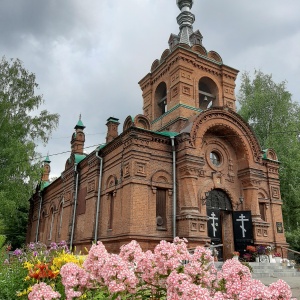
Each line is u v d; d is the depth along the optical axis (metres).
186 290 3.72
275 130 30.31
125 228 15.98
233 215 19.38
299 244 24.95
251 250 17.52
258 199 20.59
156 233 16.42
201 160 17.91
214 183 19.12
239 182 20.39
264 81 32.84
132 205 16.05
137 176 16.67
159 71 24.08
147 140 17.58
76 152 27.36
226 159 20.44
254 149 20.53
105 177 19.81
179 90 21.30
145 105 25.09
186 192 17.09
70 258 6.85
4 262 9.64
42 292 4.57
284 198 27.69
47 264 6.83
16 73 25.16
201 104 25.00
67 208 24.30
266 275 15.90
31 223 34.44
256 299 3.58
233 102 23.75
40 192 32.12
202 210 17.80
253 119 32.19
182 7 27.02
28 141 23.78
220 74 23.97
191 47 23.16
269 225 19.75
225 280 4.34
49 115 25.56
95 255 4.73
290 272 16.72
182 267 4.81
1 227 18.55
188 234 16.02
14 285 6.88
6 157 22.58
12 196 21.94
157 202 17.25
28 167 22.41
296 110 31.27
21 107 24.86
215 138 20.25
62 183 26.75
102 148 20.41
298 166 27.00
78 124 28.50
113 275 4.33
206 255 4.93
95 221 19.53
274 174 22.23
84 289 4.86
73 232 22.25
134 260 5.05
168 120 21.67
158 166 17.62
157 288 4.81
